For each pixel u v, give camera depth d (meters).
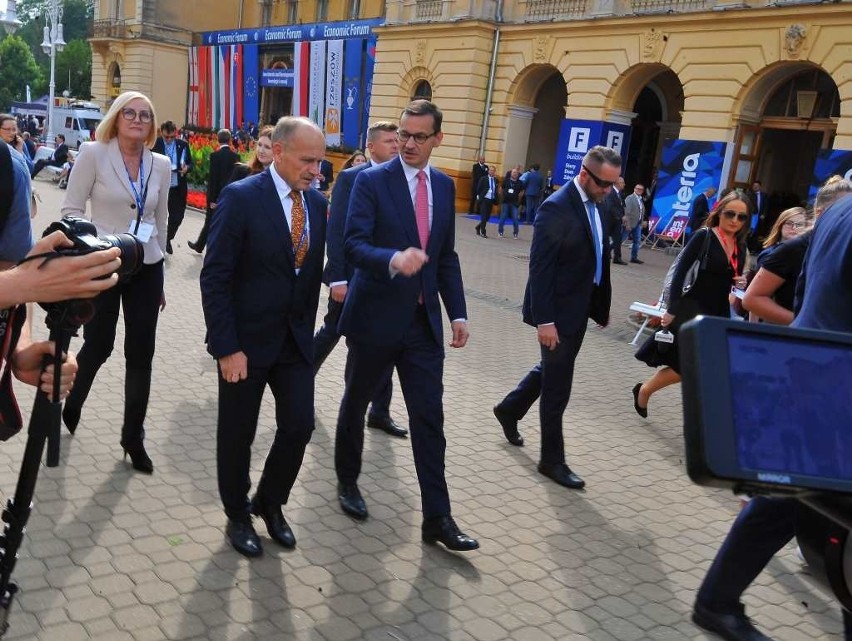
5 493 3.67
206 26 40.09
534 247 4.32
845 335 1.33
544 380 4.48
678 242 18.62
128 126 3.90
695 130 18.41
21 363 1.84
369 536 3.67
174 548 3.36
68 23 79.75
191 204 17.94
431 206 3.69
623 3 19.88
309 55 29.81
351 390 3.77
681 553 3.82
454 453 4.80
